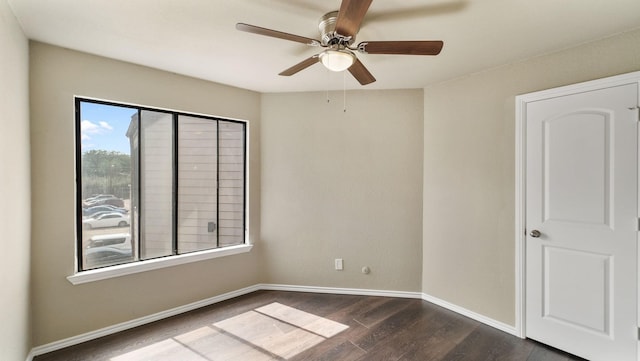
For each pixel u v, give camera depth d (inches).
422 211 122.2
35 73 81.7
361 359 82.2
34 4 64.5
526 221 92.2
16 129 70.8
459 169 109.0
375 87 122.4
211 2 63.7
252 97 128.0
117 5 65.0
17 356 71.7
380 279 125.4
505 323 96.7
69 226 87.7
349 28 59.2
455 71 103.4
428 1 62.4
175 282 108.1
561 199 85.1
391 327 99.3
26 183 77.5
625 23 71.1
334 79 113.7
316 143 128.6
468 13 67.1
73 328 88.1
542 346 88.3
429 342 90.6
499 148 98.0
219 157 121.8
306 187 129.3
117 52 89.5
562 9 65.3
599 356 78.7
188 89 110.0
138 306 99.9
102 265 96.0
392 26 73.2
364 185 126.2
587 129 80.4
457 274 109.8
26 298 77.5
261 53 90.2
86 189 93.4
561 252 85.3
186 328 98.2
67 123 87.0
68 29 75.5
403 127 123.4
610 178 77.0
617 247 76.1
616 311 76.4
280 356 83.4
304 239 129.8
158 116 106.7
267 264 131.8
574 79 83.0
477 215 103.9
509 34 76.8
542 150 88.5
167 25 73.6
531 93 90.4
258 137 130.3
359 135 126.3
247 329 97.8
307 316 106.8
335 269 128.2
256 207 130.0
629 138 74.1
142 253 103.9
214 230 120.6
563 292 85.0
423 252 121.6
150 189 105.5
